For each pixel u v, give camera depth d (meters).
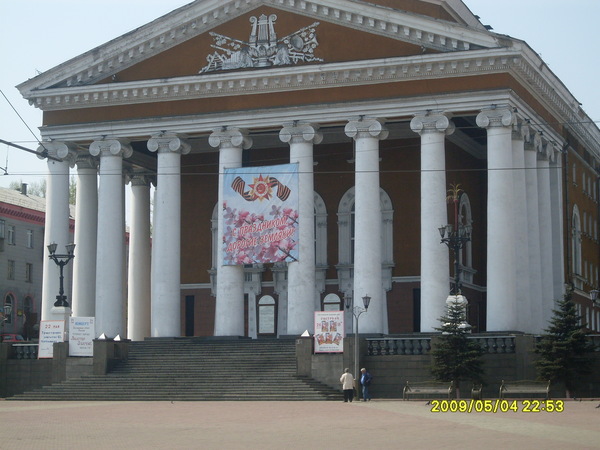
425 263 43.94
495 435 23.31
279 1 46.81
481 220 54.94
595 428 25.09
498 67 43.50
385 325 51.22
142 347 45.34
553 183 51.16
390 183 52.00
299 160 46.19
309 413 31.08
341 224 52.97
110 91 48.91
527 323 44.78
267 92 47.03
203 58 48.19
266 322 53.72
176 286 47.94
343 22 45.97
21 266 76.81
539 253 47.09
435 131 44.34
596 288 63.12
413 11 48.31
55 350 43.62
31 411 33.31
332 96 46.00
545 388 36.38
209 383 40.88
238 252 46.53
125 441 22.84
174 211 48.12
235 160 47.25
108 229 48.88
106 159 49.25
